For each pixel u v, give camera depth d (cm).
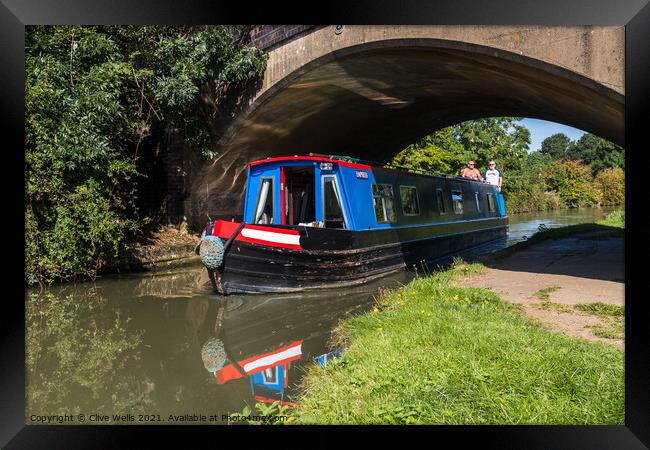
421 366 397
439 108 1809
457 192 1669
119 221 1126
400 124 1992
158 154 1505
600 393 338
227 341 650
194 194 1512
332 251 959
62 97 1006
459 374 372
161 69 1249
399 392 358
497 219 2034
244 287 905
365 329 561
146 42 1234
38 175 972
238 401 449
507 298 645
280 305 834
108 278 1106
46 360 595
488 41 873
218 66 1256
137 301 888
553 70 799
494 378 362
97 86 1055
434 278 812
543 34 805
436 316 555
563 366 377
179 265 1273
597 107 853
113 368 561
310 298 884
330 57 1152
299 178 1080
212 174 1502
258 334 671
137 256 1233
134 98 1277
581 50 767
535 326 510
